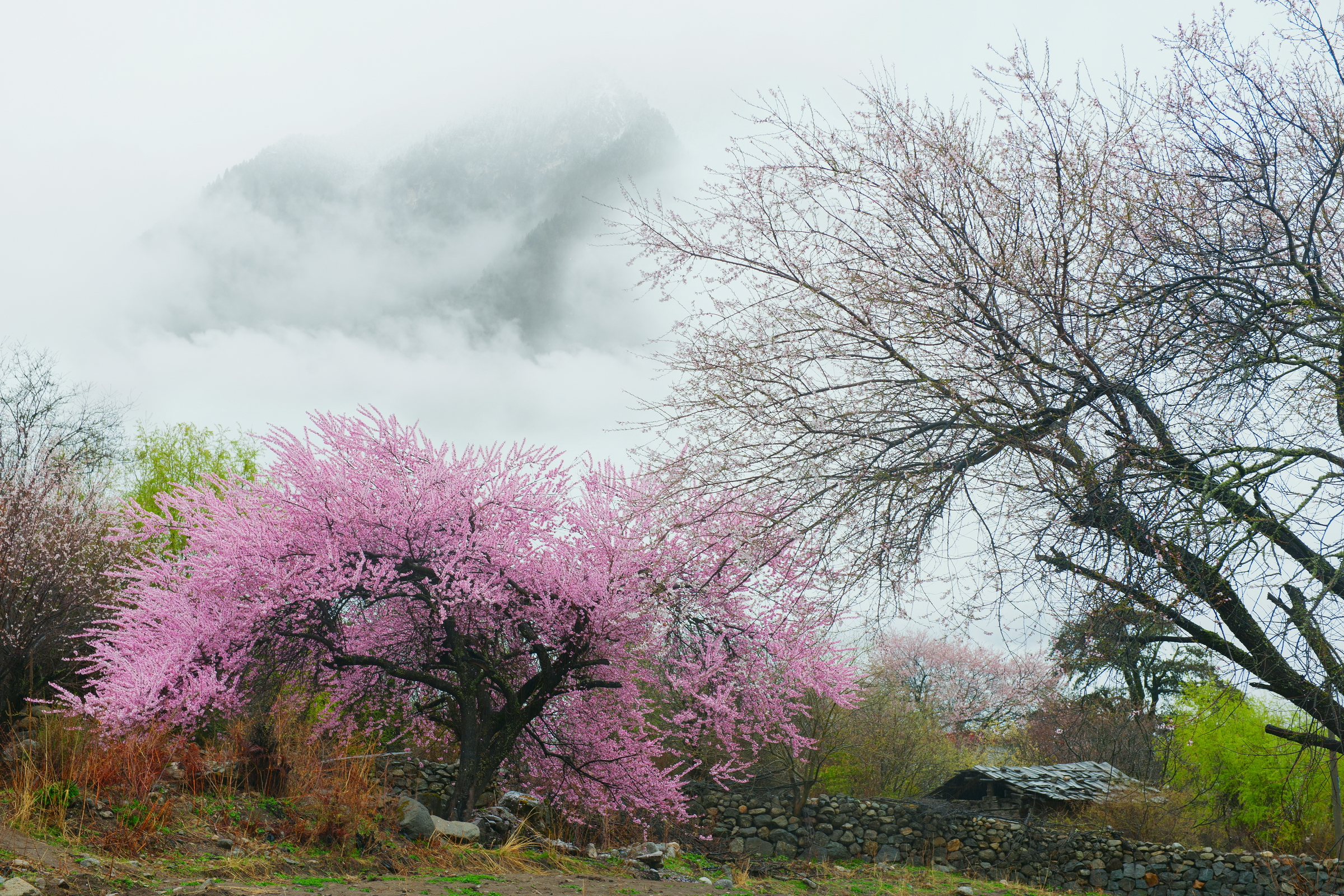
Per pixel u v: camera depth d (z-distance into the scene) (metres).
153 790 8.79
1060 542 5.39
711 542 6.74
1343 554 4.65
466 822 10.81
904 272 6.13
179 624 11.18
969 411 5.65
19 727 10.75
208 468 23.34
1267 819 19.19
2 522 12.23
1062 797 20.12
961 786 22.77
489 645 12.88
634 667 13.02
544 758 13.62
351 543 11.64
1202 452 5.24
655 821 15.21
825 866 16.19
